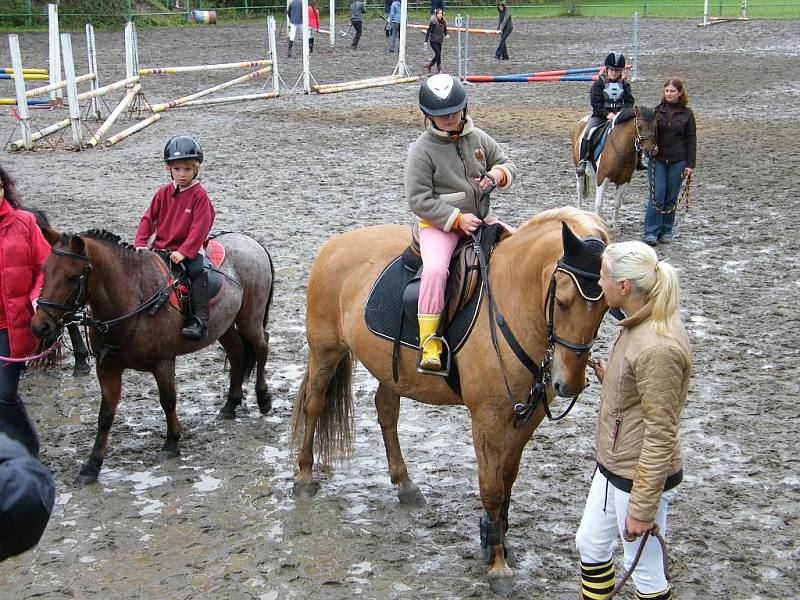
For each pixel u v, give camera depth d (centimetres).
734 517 519
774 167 1451
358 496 557
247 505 546
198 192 588
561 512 531
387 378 496
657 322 348
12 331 520
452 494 557
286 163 1545
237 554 491
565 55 3103
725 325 825
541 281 409
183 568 479
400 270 488
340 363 554
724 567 470
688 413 656
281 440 638
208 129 1880
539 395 426
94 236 561
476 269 447
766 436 618
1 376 513
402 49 2583
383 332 486
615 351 364
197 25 4009
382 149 1659
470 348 443
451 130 448
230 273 630
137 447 626
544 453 607
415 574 471
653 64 2759
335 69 2831
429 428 654
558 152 1617
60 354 759
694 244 1076
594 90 1172
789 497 539
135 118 2019
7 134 1822
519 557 484
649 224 1079
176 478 580
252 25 4066
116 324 557
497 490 446
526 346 423
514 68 2830
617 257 352
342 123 1942
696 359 752
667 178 1063
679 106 1051
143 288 567
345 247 538
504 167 456
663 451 344
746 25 3738
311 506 543
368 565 480
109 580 469
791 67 2600
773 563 473
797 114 1916
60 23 3688
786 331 806
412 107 2155
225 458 608
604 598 387
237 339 659
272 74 2400
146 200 1292
